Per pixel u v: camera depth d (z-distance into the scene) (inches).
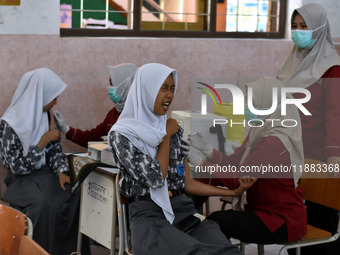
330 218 124.0
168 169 102.4
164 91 98.8
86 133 154.2
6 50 151.6
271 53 185.8
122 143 98.0
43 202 129.5
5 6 149.9
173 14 177.5
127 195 102.3
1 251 76.8
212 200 171.5
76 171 121.3
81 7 165.6
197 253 91.9
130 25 172.1
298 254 121.6
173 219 100.3
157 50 170.1
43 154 136.3
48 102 136.6
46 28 155.3
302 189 118.9
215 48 177.8
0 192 154.1
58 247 132.0
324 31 132.0
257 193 108.3
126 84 146.6
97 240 121.3
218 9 181.9
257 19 188.5
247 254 146.1
